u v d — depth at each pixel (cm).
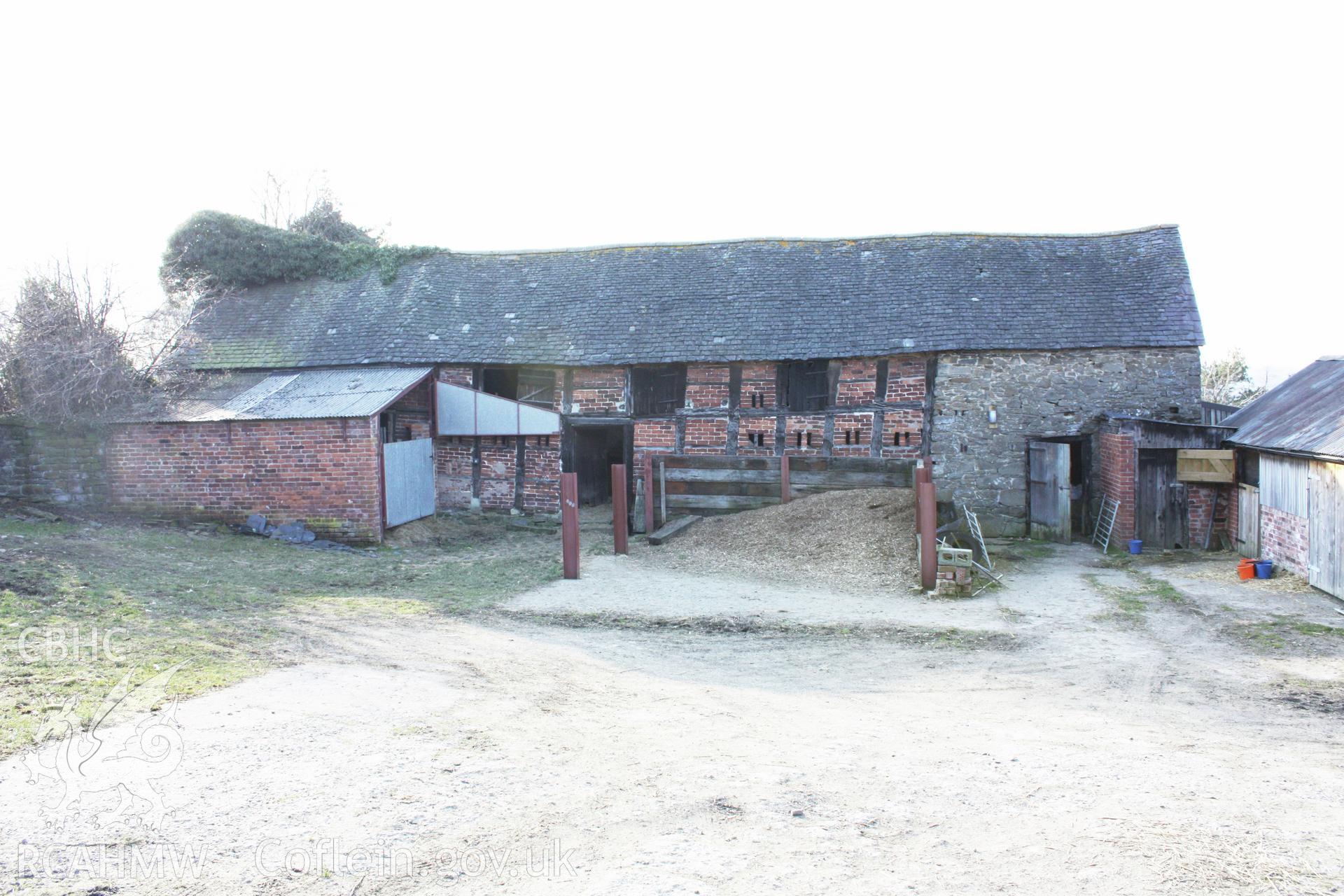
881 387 1698
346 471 1475
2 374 1460
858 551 1329
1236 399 3438
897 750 562
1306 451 1121
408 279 2061
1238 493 1430
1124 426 1511
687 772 511
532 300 1961
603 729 598
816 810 455
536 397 1836
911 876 379
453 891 366
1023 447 1655
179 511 1509
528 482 1825
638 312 1872
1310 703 693
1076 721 643
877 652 870
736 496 1650
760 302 1847
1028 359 1659
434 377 1806
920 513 1165
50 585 909
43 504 1409
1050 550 1497
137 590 954
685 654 857
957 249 1919
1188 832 426
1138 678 773
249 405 1570
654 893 363
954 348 1645
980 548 1404
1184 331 1648
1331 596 1079
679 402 1775
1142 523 1525
